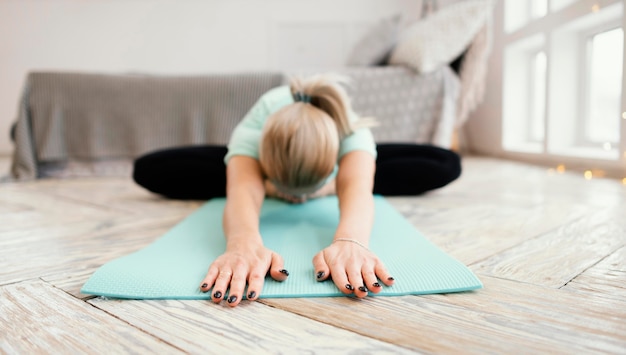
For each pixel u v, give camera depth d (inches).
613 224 50.0
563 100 107.3
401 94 110.6
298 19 201.8
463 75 117.7
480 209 60.7
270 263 34.8
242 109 109.8
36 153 106.5
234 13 201.9
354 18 201.9
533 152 114.7
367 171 45.1
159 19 200.5
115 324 27.6
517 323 26.7
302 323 27.3
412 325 26.8
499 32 132.1
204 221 54.9
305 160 41.4
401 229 48.3
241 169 46.3
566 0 101.9
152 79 110.2
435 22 111.3
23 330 27.0
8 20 191.3
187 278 34.6
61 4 194.7
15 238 50.2
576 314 27.8
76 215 62.8
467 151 159.2
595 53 103.4
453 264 36.0
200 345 24.8
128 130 109.9
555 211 57.8
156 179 70.9
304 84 46.6
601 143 102.9
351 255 34.5
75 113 108.3
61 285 34.8
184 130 110.4
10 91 193.6
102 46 198.7
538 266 36.9
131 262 38.2
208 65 202.7
